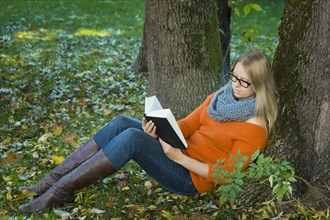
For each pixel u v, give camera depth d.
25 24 11.92
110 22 12.87
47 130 5.21
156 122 3.19
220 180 3.22
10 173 4.25
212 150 3.34
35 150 4.73
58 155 4.64
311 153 3.37
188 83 5.06
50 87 6.82
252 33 6.56
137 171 4.24
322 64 3.24
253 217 3.39
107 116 5.78
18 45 9.65
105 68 8.01
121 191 3.89
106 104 6.13
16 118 5.66
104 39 10.78
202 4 5.01
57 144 4.89
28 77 7.31
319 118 3.30
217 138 3.30
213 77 5.17
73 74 7.58
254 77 3.12
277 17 14.77
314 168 3.37
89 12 13.95
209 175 3.26
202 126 3.46
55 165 4.40
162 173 3.41
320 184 3.32
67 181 3.45
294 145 3.38
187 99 5.08
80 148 3.63
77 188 3.48
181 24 4.95
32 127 5.39
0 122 5.51
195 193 3.48
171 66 5.05
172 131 3.16
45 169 4.36
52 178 3.66
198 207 3.58
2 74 7.40
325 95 3.25
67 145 4.86
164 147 3.28
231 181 3.00
